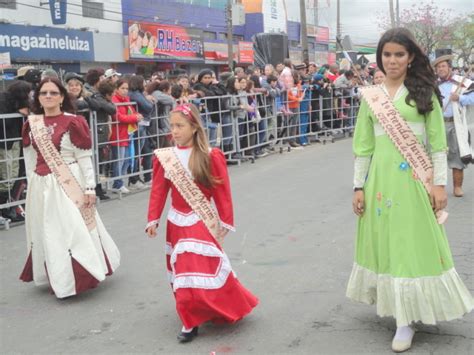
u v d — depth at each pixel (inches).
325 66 667.4
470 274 199.0
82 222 191.2
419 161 142.9
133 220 298.5
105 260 198.2
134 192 374.9
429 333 155.6
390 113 144.3
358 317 169.3
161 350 153.9
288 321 168.4
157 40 1179.9
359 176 151.2
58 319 177.2
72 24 1011.3
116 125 354.0
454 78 310.2
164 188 163.9
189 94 425.7
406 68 145.3
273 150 537.0
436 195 143.3
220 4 1469.0
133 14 1149.7
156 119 391.9
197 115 159.2
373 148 150.6
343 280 200.1
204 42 1343.5
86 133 193.6
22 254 245.4
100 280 191.0
